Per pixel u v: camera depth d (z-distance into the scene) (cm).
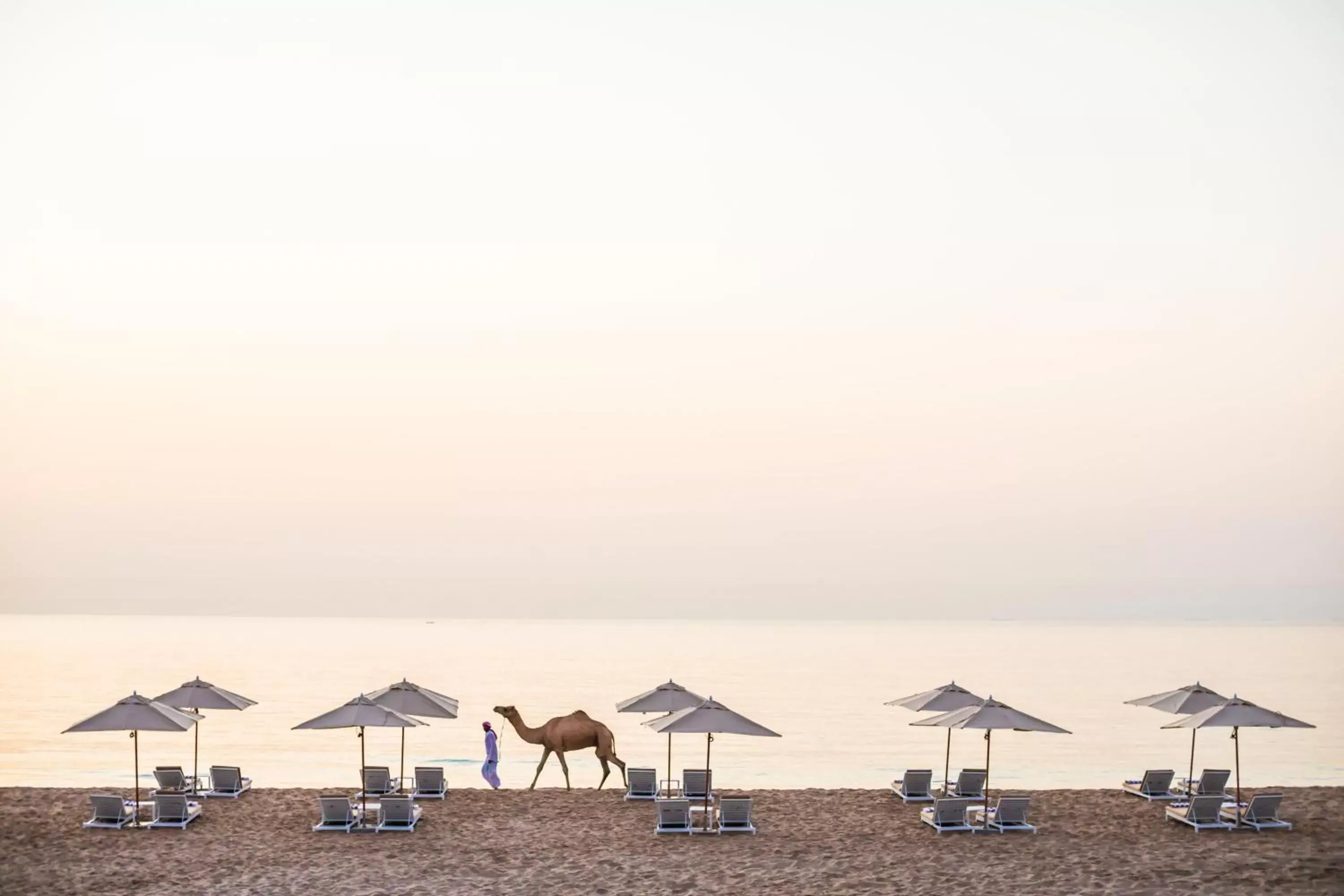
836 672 11756
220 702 2192
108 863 1691
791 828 1948
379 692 2147
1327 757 5156
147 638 19562
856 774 4456
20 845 1794
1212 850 1778
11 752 4962
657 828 1903
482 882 1616
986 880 1617
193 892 1553
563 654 15312
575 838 1870
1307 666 13138
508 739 5597
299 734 5762
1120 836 1878
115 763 4553
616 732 6053
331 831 1892
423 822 1984
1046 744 5681
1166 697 2170
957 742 5691
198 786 2242
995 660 14512
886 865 1705
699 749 5303
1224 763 4903
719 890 1583
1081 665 13212
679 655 15338
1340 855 1739
